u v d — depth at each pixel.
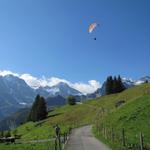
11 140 77.81
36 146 49.94
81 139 54.44
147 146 31.48
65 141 51.16
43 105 198.00
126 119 61.62
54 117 185.75
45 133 112.88
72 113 177.62
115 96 183.88
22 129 181.25
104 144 41.66
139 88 157.88
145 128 50.06
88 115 160.00
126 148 33.03
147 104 65.94
